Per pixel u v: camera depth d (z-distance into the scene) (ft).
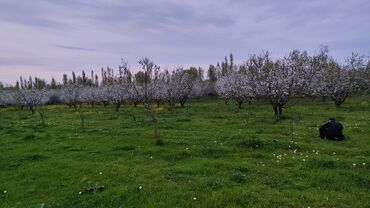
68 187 47.24
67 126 109.70
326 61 194.29
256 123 99.14
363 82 185.26
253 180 45.52
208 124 100.68
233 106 194.08
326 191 41.22
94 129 98.17
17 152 72.28
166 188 43.32
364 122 96.63
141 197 41.27
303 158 55.01
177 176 48.11
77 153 67.26
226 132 84.02
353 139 71.26
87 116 153.48
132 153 64.13
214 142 69.87
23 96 243.81
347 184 43.34
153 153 63.05
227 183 44.29
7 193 47.42
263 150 62.44
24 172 56.75
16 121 142.00
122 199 41.34
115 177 49.52
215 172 49.52
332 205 37.06
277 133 81.00
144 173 50.55
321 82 170.30
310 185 43.55
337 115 118.73
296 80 126.72
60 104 349.20
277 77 125.18
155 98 203.10
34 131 101.35
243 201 38.45
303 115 120.37
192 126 97.19
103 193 43.24
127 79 126.11
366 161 52.11
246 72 167.94
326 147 62.64
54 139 84.69
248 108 173.06
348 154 57.88
